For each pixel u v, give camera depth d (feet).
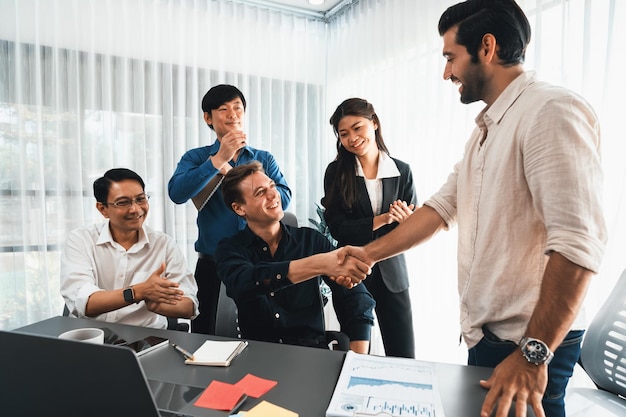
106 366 1.93
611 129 5.21
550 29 6.03
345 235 6.36
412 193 6.77
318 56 11.76
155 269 5.46
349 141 6.29
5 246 8.70
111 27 9.41
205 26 10.30
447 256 7.95
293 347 3.59
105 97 9.41
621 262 5.12
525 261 3.03
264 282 4.24
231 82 10.68
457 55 3.23
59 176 9.07
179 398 2.70
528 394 2.50
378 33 9.89
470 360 3.56
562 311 2.52
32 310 8.91
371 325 4.89
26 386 2.05
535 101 2.89
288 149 11.46
